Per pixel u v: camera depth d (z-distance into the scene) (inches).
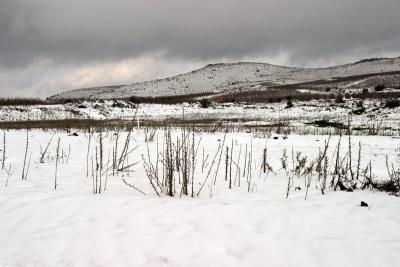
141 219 171.6
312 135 644.7
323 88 3558.1
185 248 143.1
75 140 520.4
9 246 147.5
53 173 282.7
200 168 317.1
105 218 173.3
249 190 236.7
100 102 1658.5
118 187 237.8
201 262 133.9
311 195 224.8
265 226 163.6
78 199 203.2
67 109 1422.2
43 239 152.4
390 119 972.6
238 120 1145.4
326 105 1604.3
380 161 389.7
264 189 241.4
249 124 975.6
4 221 172.2
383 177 295.4
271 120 1139.3
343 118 1075.9
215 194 223.6
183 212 181.3
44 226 165.6
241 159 379.9
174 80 6274.6
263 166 333.1
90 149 432.8
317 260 132.7
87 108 1481.3
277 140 566.6
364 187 251.8
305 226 163.8
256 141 554.6
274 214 179.5
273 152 441.7
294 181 272.1
